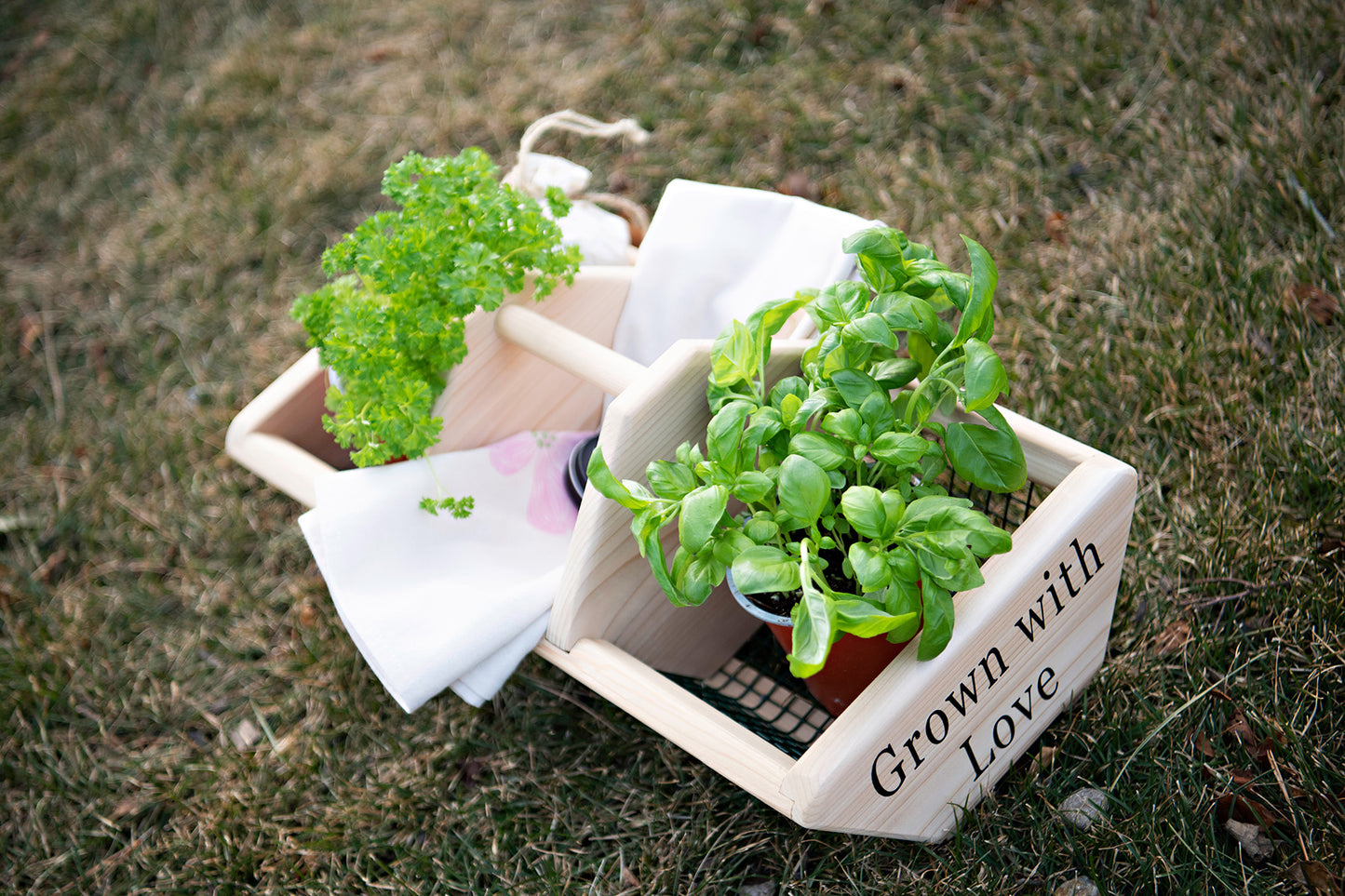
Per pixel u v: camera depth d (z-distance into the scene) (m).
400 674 1.22
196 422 2.11
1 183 2.66
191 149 2.62
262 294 2.30
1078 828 1.29
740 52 2.42
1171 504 1.55
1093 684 1.39
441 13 2.75
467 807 1.50
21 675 1.77
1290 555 1.43
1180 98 1.97
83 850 1.57
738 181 2.21
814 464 0.99
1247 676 1.36
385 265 1.32
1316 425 1.54
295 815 1.54
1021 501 1.46
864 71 2.27
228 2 2.92
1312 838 1.22
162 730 1.70
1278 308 1.66
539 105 2.46
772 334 1.20
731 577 1.13
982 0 2.27
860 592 1.06
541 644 1.26
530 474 1.46
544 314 1.45
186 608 1.85
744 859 1.38
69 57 2.89
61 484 2.07
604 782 1.50
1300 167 1.79
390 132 2.52
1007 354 1.79
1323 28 1.92
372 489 1.34
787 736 1.42
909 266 1.12
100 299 2.39
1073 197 1.96
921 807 1.18
